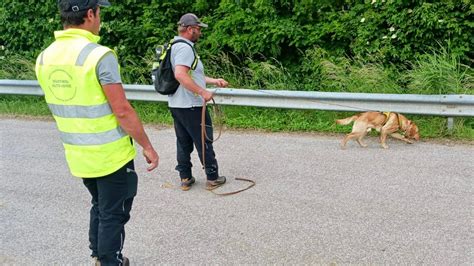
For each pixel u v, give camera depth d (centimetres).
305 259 365
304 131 679
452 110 608
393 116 586
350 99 651
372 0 756
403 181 492
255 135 674
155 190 510
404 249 370
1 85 889
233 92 726
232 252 381
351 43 796
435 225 402
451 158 546
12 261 385
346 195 468
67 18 289
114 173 303
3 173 580
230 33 861
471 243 373
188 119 476
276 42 822
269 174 532
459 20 713
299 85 809
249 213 444
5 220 457
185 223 433
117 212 314
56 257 388
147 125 759
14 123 806
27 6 998
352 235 394
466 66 698
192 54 455
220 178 510
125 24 929
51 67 291
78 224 443
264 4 830
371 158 561
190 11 927
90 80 282
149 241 404
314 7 827
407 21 732
